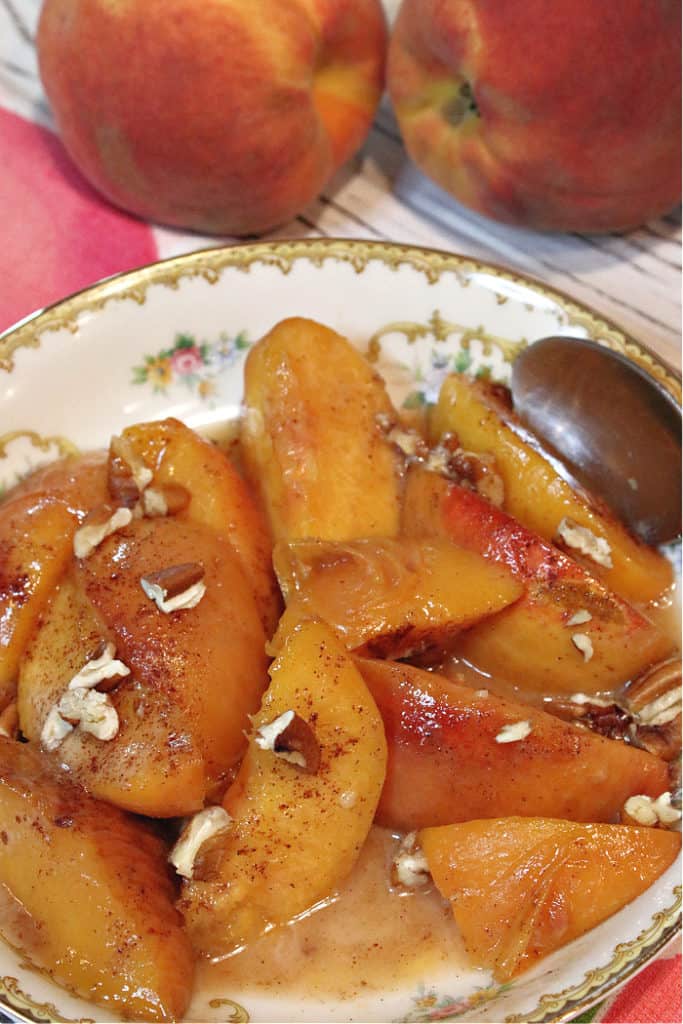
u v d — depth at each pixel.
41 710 0.43
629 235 0.52
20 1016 0.39
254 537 0.45
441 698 0.42
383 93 0.52
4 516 0.44
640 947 0.40
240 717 0.43
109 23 0.47
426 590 0.44
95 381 0.48
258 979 0.41
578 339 0.47
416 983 0.41
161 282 0.48
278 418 0.46
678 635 0.46
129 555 0.43
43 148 0.52
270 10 0.47
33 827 0.41
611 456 0.46
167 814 0.42
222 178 0.49
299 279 0.49
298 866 0.41
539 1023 0.39
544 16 0.46
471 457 0.46
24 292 0.50
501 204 0.50
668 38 0.46
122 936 0.40
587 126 0.47
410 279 0.49
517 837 0.41
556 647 0.44
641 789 0.43
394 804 0.42
